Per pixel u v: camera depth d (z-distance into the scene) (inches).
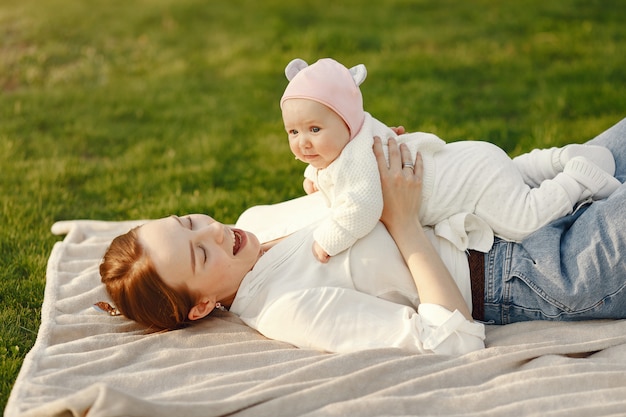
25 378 106.0
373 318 112.1
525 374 102.9
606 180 119.1
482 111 241.9
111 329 121.8
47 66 284.0
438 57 287.0
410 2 355.9
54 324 121.3
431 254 114.7
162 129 235.8
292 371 105.0
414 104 246.7
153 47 306.8
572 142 214.2
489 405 99.1
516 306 118.1
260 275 118.3
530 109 242.2
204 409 96.6
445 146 123.5
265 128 235.8
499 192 117.6
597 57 277.6
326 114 111.2
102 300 131.4
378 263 115.1
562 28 309.9
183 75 280.2
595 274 110.7
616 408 95.3
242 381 105.7
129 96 260.4
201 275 113.8
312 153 113.3
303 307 111.9
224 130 233.9
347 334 111.3
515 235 117.4
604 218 110.7
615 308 113.5
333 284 115.4
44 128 233.9
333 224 112.6
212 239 114.9
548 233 115.6
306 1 361.4
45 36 309.9
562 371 102.9
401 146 119.8
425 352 109.3
